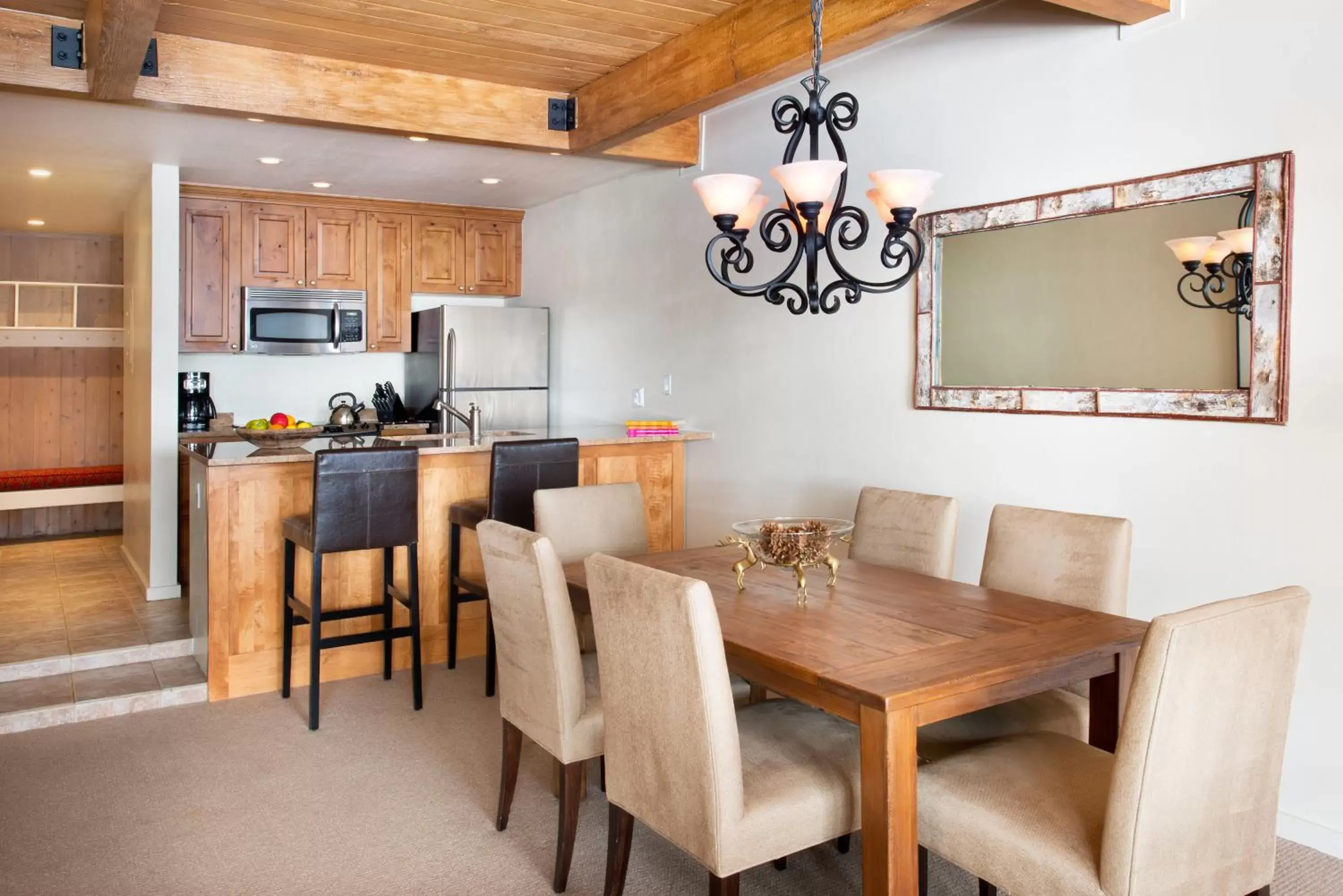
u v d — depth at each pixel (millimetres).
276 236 5801
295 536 3648
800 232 2348
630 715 2068
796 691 1987
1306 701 2617
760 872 2527
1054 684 2016
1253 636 1688
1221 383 2744
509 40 3535
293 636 3934
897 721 1783
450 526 4223
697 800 1902
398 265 6145
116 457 7219
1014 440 3307
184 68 3469
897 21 2766
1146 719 1590
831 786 2029
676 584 1866
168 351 4855
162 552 4910
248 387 6230
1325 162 2508
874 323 3814
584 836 2723
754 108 4332
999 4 3289
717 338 4664
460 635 4352
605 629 2090
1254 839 1792
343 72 3758
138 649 4066
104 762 3205
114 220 6348
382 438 4742
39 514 6980
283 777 3092
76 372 7070
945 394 3514
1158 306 2881
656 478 4832
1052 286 3160
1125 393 2967
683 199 4852
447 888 2436
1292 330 2592
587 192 5688
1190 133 2781
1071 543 2641
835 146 2385
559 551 3270
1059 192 3113
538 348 6102
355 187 5598
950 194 3488
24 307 6887
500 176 5273
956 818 1902
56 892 2406
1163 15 2826
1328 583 2547
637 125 3807
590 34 3477
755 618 2291
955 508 2998
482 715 3652
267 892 2414
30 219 6289
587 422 5785
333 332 5977
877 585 2650
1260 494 2672
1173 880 1673
